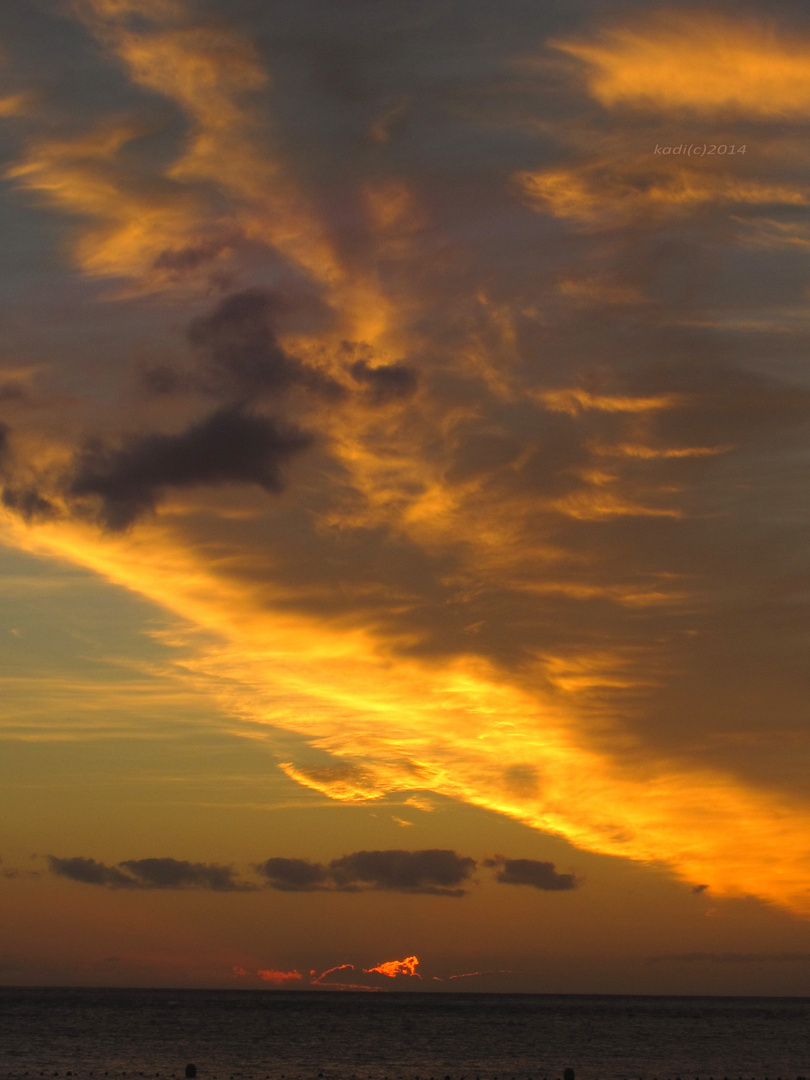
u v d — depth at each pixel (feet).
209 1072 241.55
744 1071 255.09
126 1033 367.66
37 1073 229.86
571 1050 320.09
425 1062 276.41
